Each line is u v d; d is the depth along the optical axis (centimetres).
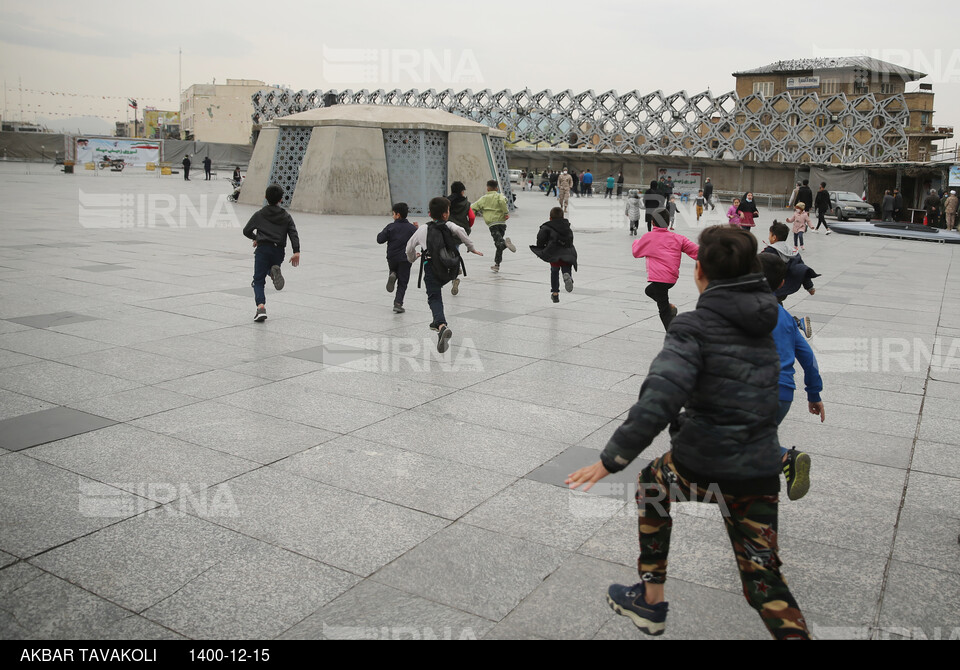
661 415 259
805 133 6244
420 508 416
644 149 5375
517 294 1120
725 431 270
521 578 349
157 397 588
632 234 2252
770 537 277
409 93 5897
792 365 401
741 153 5138
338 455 487
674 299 1138
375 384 643
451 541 381
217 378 643
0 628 299
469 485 448
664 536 297
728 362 269
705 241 281
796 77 7238
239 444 500
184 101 11744
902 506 438
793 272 664
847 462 504
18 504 404
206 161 4647
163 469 456
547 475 466
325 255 1480
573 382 666
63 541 367
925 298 1213
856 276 1488
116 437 504
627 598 301
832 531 405
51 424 522
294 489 435
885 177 4806
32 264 1205
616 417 577
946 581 356
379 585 340
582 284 1238
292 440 510
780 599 271
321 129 2664
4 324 803
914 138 5969
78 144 6094
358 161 2633
